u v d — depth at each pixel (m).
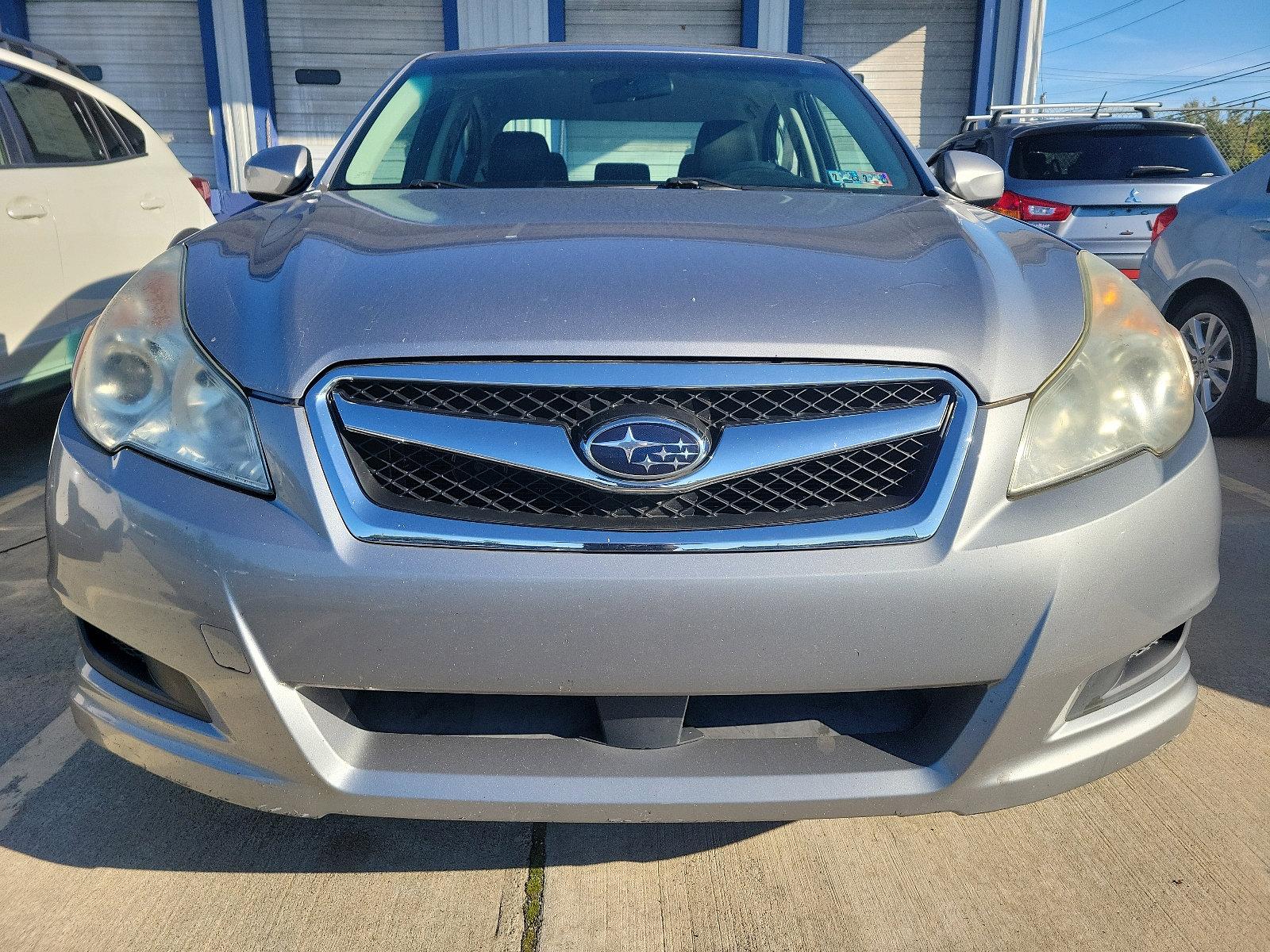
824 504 1.29
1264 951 1.43
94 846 1.65
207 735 1.34
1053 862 1.62
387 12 10.58
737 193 2.08
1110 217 6.00
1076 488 1.32
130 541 1.31
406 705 1.33
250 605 1.25
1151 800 1.77
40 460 3.93
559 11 10.58
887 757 1.31
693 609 1.22
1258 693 2.12
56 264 3.83
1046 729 1.33
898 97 10.96
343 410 1.30
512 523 1.25
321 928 1.47
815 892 1.55
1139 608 1.34
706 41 10.75
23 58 3.99
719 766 1.29
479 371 1.30
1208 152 6.19
